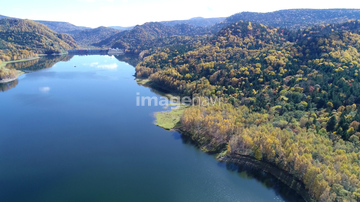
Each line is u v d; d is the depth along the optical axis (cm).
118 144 13850
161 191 10050
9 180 10669
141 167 11694
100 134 15025
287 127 12681
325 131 12162
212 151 13112
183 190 10150
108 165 11819
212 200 9612
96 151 13075
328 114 13562
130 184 10462
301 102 15162
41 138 14450
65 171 11319
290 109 14650
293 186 10275
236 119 14000
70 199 9575
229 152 12369
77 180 10700
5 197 9656
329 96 15462
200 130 14550
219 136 13438
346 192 8588
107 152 13000
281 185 10525
